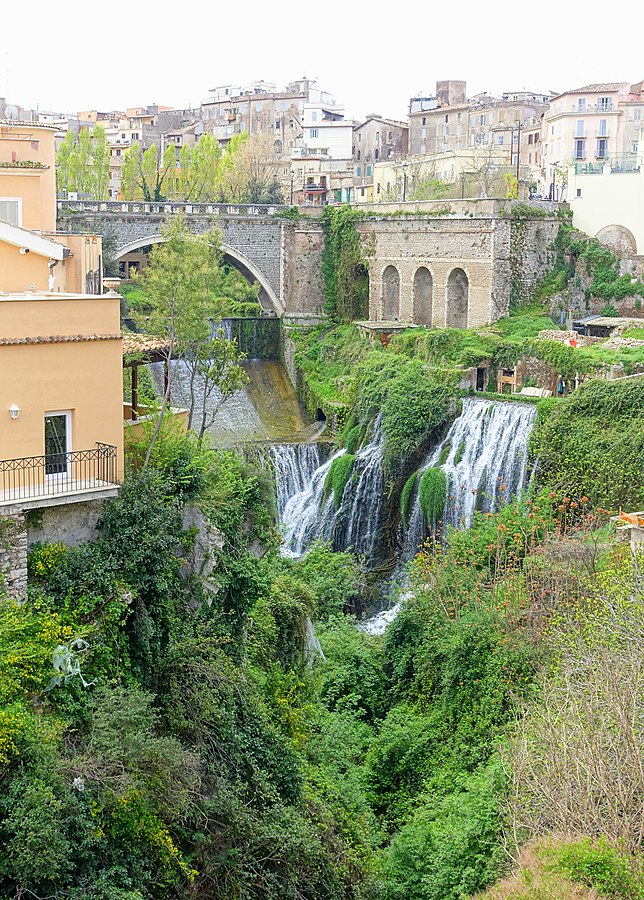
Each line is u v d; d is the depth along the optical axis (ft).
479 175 275.18
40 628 68.54
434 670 118.01
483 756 99.86
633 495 147.54
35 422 73.36
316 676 115.55
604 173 222.48
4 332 71.36
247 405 226.99
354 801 96.63
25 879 58.49
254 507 108.68
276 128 460.96
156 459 87.71
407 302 238.07
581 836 70.95
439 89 439.22
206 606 86.33
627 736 73.67
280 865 74.64
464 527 144.46
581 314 220.23
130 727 67.46
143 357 104.22
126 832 64.64
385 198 323.78
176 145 474.08
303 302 257.55
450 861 84.17
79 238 115.24
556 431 160.25
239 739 80.28
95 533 76.54
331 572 157.99
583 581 107.65
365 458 182.91
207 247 134.82
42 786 60.75
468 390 185.68
